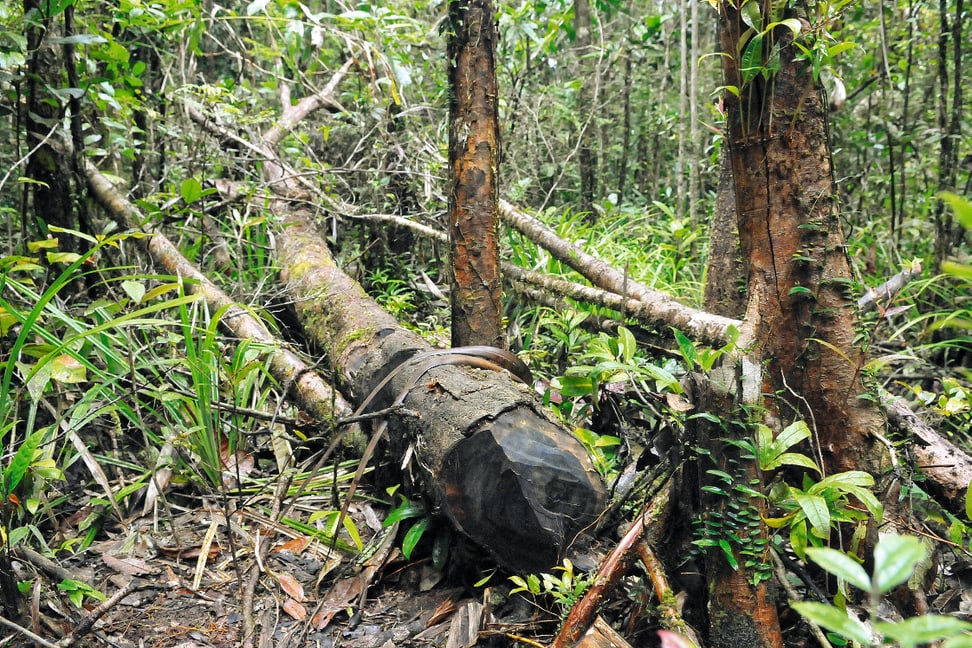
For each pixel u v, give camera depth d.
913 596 1.82
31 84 3.15
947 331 3.79
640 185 7.23
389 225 4.59
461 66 2.72
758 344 2.05
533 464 1.93
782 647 1.73
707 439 1.76
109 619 2.08
